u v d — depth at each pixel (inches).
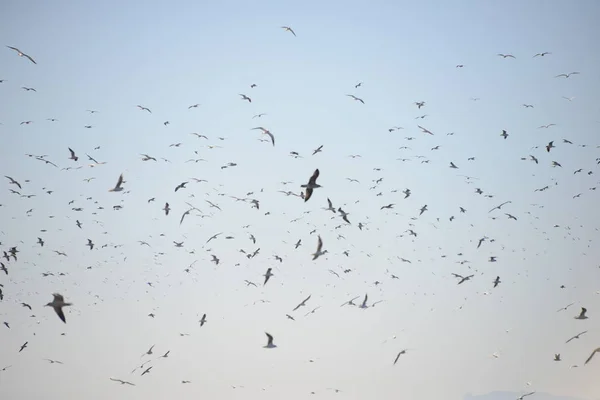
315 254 1366.9
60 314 1037.8
